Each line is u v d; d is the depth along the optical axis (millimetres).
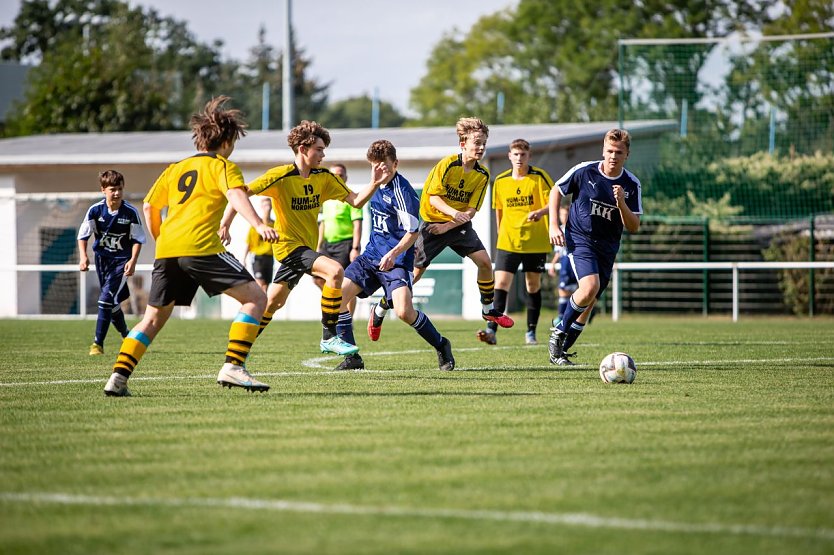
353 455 11438
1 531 8641
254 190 18031
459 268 45875
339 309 18812
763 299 46844
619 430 12969
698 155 60438
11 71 126750
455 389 17141
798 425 13391
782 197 54750
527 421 13672
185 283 15844
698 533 8430
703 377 19172
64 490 9953
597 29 113188
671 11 109562
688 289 47594
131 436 12688
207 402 15594
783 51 62875
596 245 20625
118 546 8227
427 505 9305
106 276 25719
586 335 32469
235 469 10789
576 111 99938
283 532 8516
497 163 47906
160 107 95375
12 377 19859
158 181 15766
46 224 52562
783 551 7984
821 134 61500
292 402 15531
